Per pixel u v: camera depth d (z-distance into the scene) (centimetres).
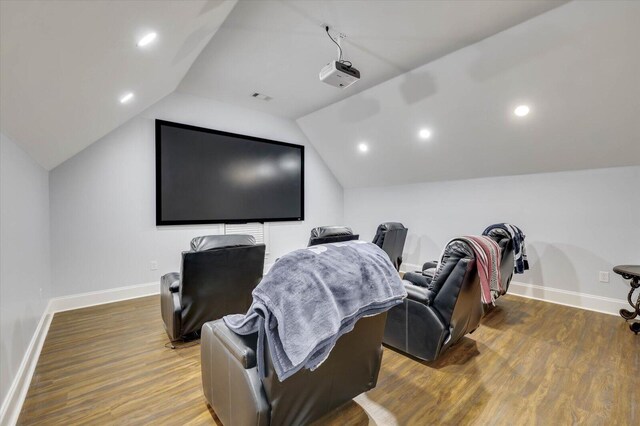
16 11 77
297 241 548
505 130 347
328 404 141
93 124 254
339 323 109
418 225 509
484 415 162
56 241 316
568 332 268
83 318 299
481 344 245
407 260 525
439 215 479
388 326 233
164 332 266
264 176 493
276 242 515
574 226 345
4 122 149
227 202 449
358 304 120
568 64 259
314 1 220
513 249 309
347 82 276
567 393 180
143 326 279
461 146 399
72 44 112
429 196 492
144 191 377
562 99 287
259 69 331
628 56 234
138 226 372
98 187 344
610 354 227
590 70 255
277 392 116
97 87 176
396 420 158
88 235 337
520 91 300
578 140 313
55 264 316
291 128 533
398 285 139
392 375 200
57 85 141
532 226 378
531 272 377
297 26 250
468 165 421
